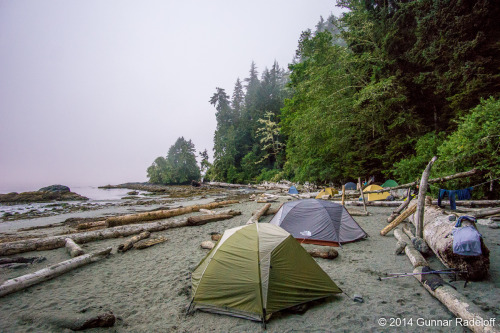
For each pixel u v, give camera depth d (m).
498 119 9.30
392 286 4.49
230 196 26.73
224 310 3.85
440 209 6.66
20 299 4.53
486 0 13.38
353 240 7.33
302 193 23.08
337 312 3.74
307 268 4.23
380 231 8.36
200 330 3.46
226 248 4.27
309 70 23.61
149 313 3.96
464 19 13.98
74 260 6.10
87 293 4.73
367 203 13.88
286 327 3.43
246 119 65.81
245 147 61.38
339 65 23.02
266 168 52.66
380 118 19.30
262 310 3.57
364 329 3.30
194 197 28.75
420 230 6.10
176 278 5.33
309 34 29.25
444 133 14.84
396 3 20.45
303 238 7.32
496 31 13.82
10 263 6.44
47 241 7.93
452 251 4.52
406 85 18.03
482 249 4.44
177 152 85.00
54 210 19.95
